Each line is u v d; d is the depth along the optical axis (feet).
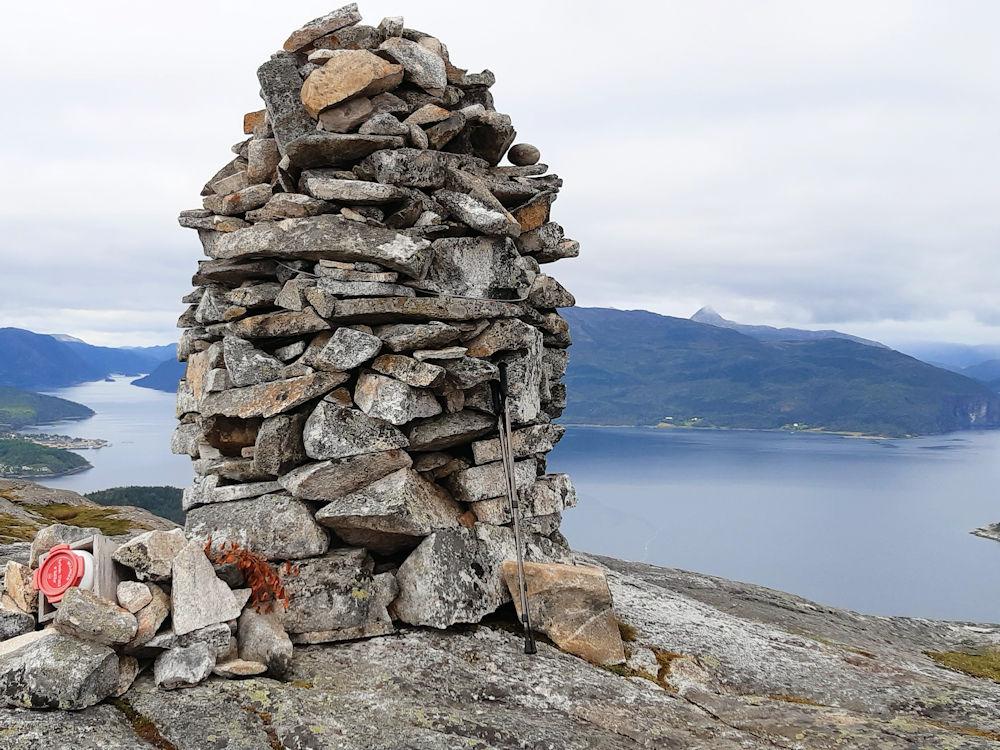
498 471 39.68
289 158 38.50
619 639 36.35
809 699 35.70
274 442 35.42
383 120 38.81
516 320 40.16
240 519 35.42
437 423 38.11
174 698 26.71
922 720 34.73
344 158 38.70
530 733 26.84
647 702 31.42
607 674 33.73
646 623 41.86
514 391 40.57
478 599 35.55
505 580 36.99
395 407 35.40
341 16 41.55
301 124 39.63
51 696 25.04
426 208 39.63
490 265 40.86
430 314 36.73
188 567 29.53
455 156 43.04
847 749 29.30
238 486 36.81
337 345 35.65
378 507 34.50
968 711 35.96
